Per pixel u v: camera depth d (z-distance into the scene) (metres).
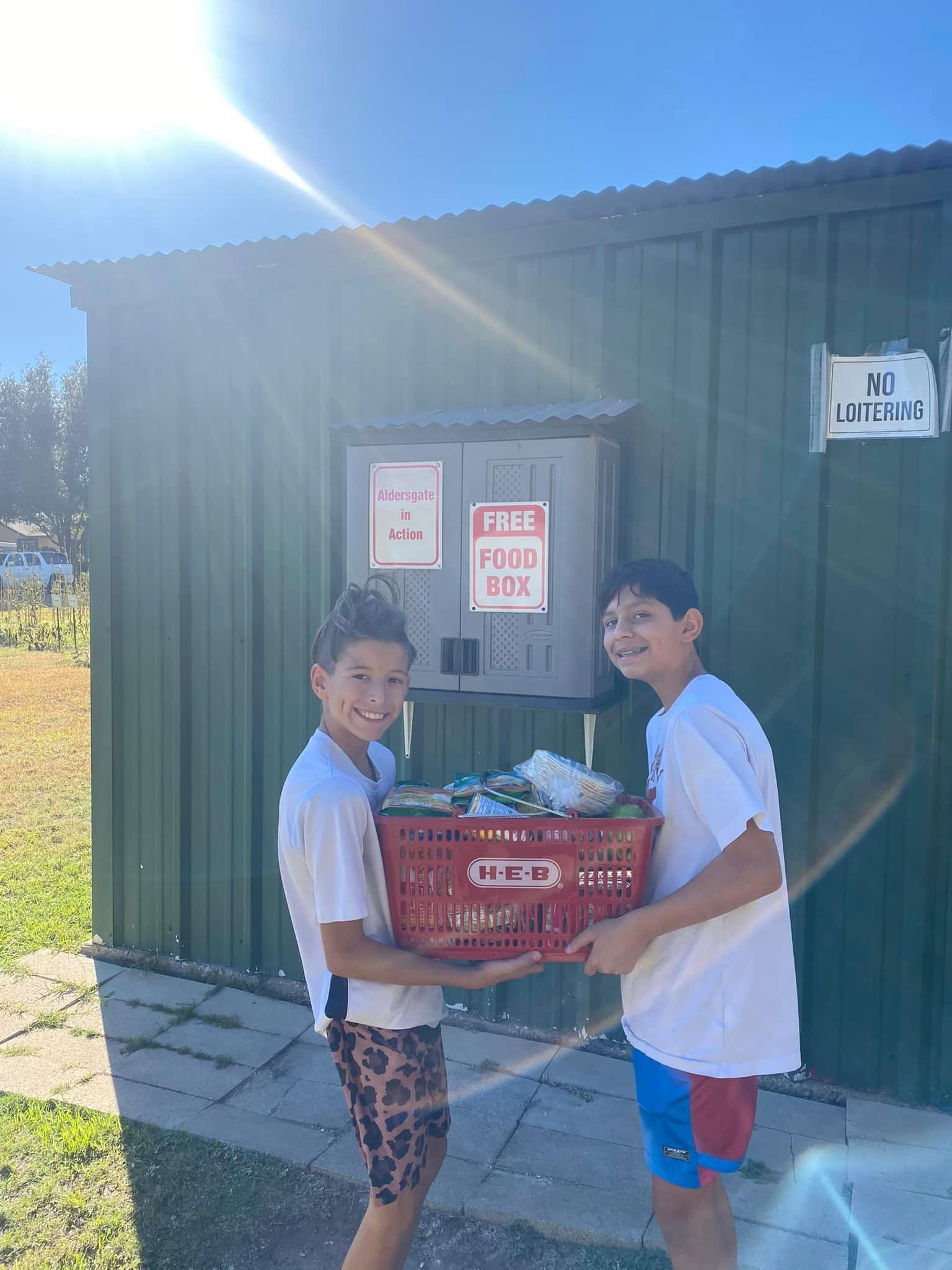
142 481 4.25
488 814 1.84
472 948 1.83
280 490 3.98
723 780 1.69
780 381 3.12
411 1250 2.48
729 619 3.22
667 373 3.27
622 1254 2.44
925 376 2.93
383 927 1.85
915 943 3.00
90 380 4.32
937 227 2.90
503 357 3.53
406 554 3.34
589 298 3.37
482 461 3.19
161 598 4.23
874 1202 2.56
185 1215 2.59
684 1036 1.75
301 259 3.77
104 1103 3.09
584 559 3.06
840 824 3.09
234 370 4.04
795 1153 2.79
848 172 2.88
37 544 36.44
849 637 3.07
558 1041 3.45
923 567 2.96
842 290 3.03
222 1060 3.35
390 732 3.80
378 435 3.35
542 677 3.15
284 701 4.01
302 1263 2.43
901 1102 3.03
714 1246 1.85
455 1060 3.33
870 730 3.05
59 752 8.30
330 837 1.74
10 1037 3.52
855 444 3.04
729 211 3.12
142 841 4.30
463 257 3.53
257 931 4.05
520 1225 2.54
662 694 1.97
